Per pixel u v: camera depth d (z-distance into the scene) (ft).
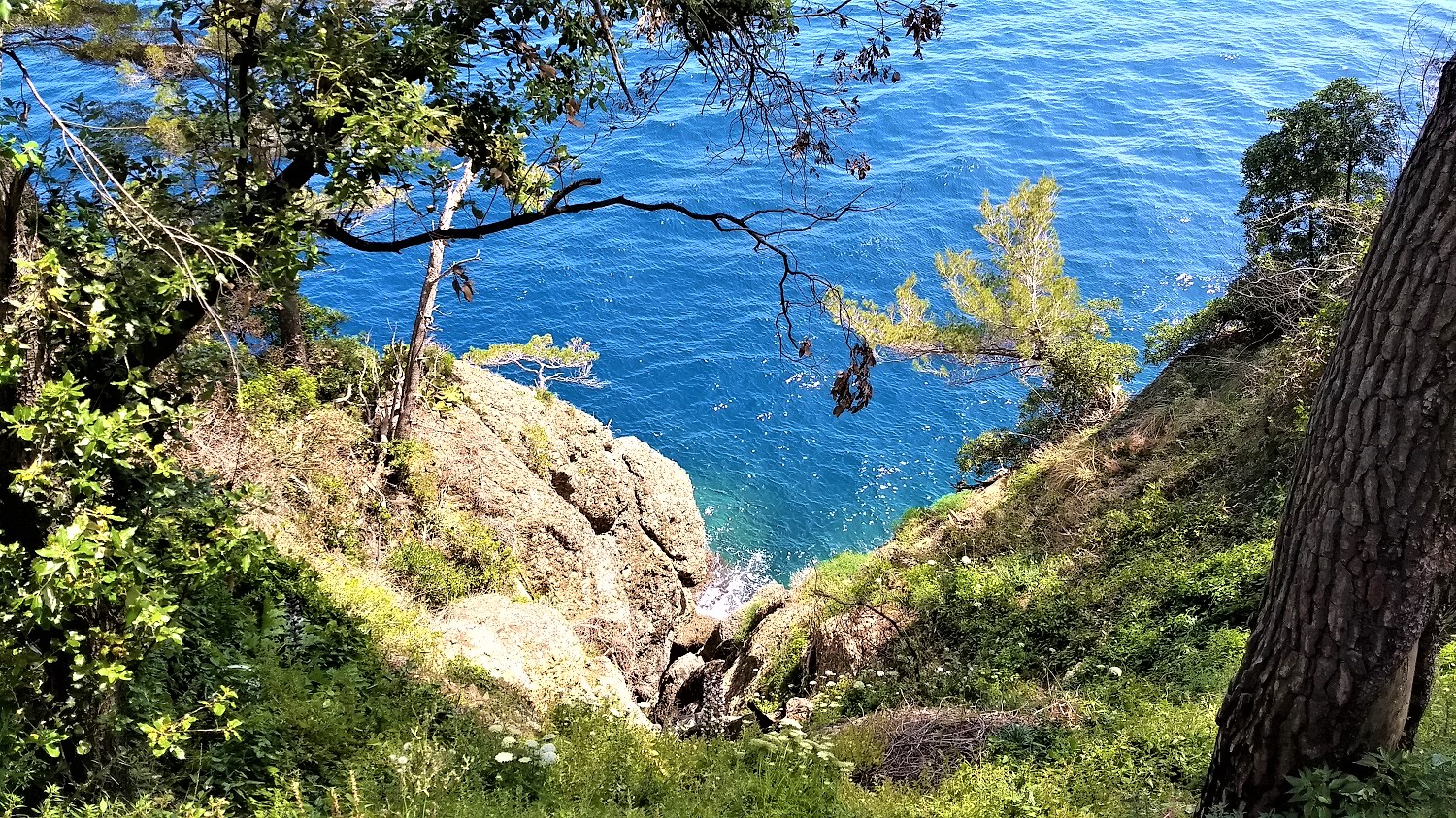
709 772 28.50
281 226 21.88
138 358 19.58
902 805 25.84
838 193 168.55
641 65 65.51
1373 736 17.07
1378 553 15.98
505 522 64.08
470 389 72.74
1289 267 64.90
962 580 50.65
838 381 23.81
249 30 23.04
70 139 15.47
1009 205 76.33
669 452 113.19
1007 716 31.60
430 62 24.34
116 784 20.57
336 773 24.89
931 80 216.74
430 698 32.22
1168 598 39.93
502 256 149.59
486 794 25.22
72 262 18.67
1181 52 233.35
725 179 167.22
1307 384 46.50
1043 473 63.10
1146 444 58.85
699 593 86.63
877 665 47.09
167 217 20.39
